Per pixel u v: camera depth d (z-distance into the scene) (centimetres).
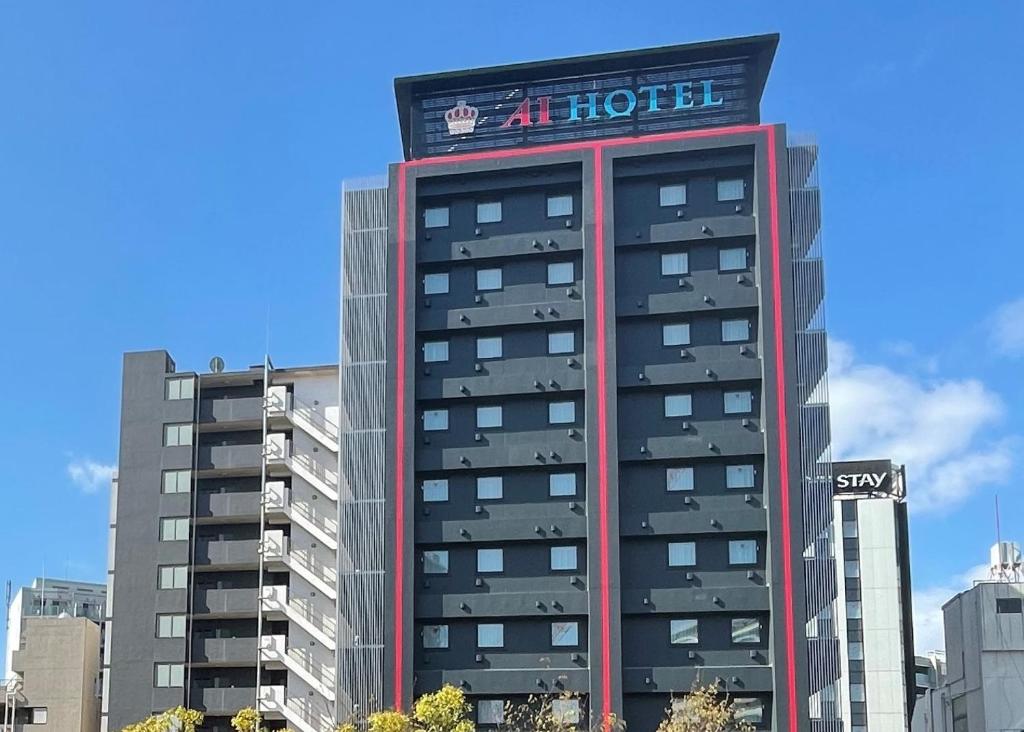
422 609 6912
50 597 13750
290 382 7862
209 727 7381
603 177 7288
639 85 7650
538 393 7112
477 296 7356
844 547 12638
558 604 6762
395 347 7256
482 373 7238
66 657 8300
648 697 6600
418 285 7419
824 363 6844
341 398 7250
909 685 12238
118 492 7706
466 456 7075
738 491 6844
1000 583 9444
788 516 6644
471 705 6725
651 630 6719
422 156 7781
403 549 6938
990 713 9200
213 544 7544
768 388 6831
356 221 7531
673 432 6975
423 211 7556
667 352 7094
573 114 7675
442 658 6869
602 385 6975
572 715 6444
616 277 7212
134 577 7550
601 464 6869
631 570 6819
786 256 7000
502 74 7700
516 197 7488
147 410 7812
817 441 6744
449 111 7819
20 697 8219
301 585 7425
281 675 7488
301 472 7556
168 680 7356
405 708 6688
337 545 7175
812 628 6488
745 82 7544
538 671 6681
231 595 7444
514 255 7331
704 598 6662
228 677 7512
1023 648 9262
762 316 6944
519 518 6956
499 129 7744
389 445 7106
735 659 6612
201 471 7688
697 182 7312
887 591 12450
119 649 7450
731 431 6912
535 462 6994
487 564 6969
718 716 5897
